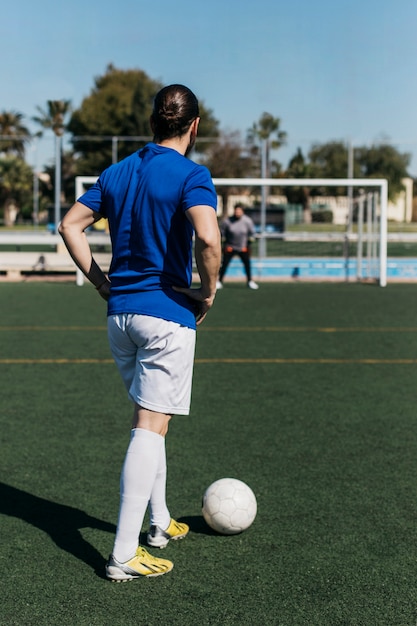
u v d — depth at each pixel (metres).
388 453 4.97
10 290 16.78
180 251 3.06
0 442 5.12
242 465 4.68
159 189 3.01
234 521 3.56
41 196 63.81
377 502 4.06
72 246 3.19
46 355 8.59
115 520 3.79
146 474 3.09
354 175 49.62
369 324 11.52
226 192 47.69
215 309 13.44
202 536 3.61
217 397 6.56
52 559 3.33
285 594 3.01
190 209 2.93
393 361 8.41
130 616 2.82
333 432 5.47
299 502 4.05
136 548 3.13
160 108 3.12
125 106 58.38
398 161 49.97
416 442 5.23
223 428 5.55
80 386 6.94
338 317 12.38
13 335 10.15
